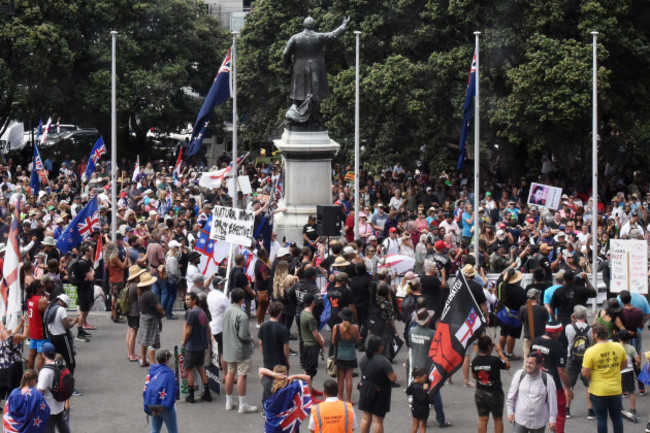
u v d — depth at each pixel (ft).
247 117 186.39
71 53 178.81
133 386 70.69
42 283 67.46
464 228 114.62
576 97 134.41
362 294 74.84
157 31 193.36
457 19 146.51
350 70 149.07
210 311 70.28
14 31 171.63
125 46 186.39
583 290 69.77
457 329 56.80
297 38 113.80
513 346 75.20
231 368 65.46
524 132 142.82
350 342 64.18
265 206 97.96
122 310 76.13
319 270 83.05
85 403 67.10
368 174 155.33
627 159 156.15
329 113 154.71
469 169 157.89
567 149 146.92
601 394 58.13
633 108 150.20
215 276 79.51
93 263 94.12
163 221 114.62
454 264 90.84
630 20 146.72
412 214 117.08
